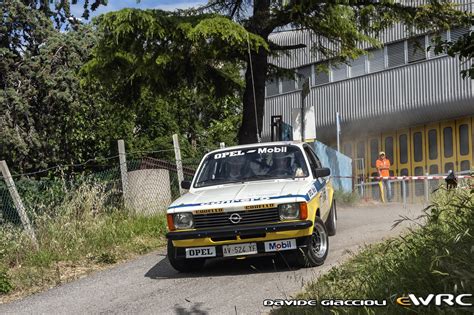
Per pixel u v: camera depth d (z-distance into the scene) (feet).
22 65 56.80
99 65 49.01
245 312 21.15
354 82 97.81
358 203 63.46
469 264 15.61
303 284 23.59
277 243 26.35
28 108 56.85
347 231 37.76
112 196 42.42
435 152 90.12
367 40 53.52
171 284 27.04
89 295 26.66
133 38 47.06
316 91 102.73
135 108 61.57
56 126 60.54
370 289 18.80
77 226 37.32
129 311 23.26
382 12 52.37
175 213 27.27
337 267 24.76
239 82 59.88
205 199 27.66
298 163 30.71
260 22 51.29
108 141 80.23
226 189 29.04
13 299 27.63
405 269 18.39
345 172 77.56
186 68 53.78
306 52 101.86
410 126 93.30
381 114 94.22
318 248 27.78
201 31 44.16
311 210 27.02
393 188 74.08
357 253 27.84
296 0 49.14
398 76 92.02
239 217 26.50
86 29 58.29
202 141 102.37
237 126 106.73
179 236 26.96
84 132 76.38
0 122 54.54
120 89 57.06
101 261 33.45
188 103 90.43
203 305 22.89
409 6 52.24
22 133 56.13
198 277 27.94
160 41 48.11
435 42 23.24
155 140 83.92
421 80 89.20
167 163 48.29
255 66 54.19
